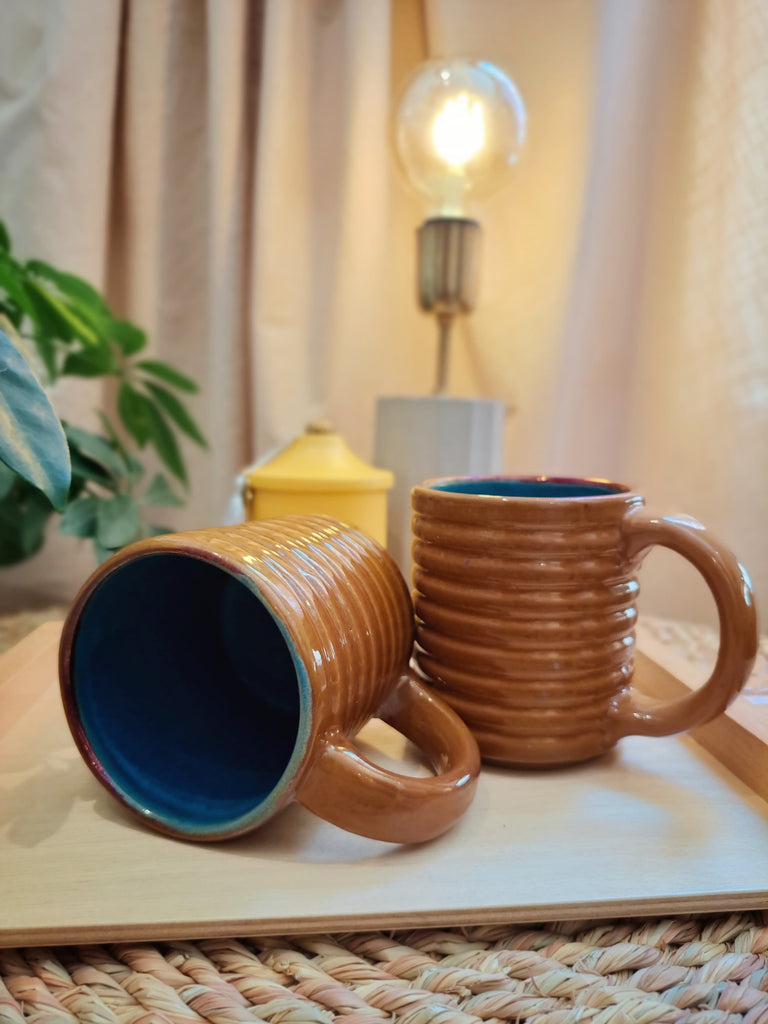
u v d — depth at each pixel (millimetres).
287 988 225
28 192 684
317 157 739
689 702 307
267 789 292
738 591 285
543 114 695
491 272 740
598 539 300
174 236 760
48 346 602
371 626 293
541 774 323
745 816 290
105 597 285
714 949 244
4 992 218
